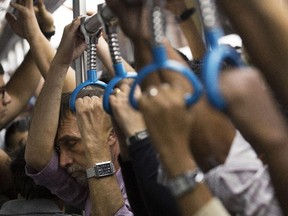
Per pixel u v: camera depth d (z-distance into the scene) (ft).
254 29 3.70
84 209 8.01
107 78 8.67
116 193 6.79
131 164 5.45
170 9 4.35
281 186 3.60
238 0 3.72
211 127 4.19
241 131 3.63
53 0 10.24
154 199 4.69
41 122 7.78
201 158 4.24
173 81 3.77
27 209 8.82
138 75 3.82
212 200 3.62
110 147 7.16
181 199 3.60
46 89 7.68
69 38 7.15
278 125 3.53
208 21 3.52
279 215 4.14
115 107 4.72
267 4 3.67
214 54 3.50
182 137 3.56
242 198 4.15
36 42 9.05
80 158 7.76
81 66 8.10
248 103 3.45
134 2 4.05
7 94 11.32
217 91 3.36
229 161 4.19
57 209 8.91
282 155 3.54
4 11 10.75
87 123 6.74
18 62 15.61
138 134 4.66
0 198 10.17
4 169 10.14
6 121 11.54
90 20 6.17
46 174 7.88
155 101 3.51
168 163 3.59
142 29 4.05
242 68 3.59
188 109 3.55
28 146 7.94
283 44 3.65
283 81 3.73
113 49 4.87
